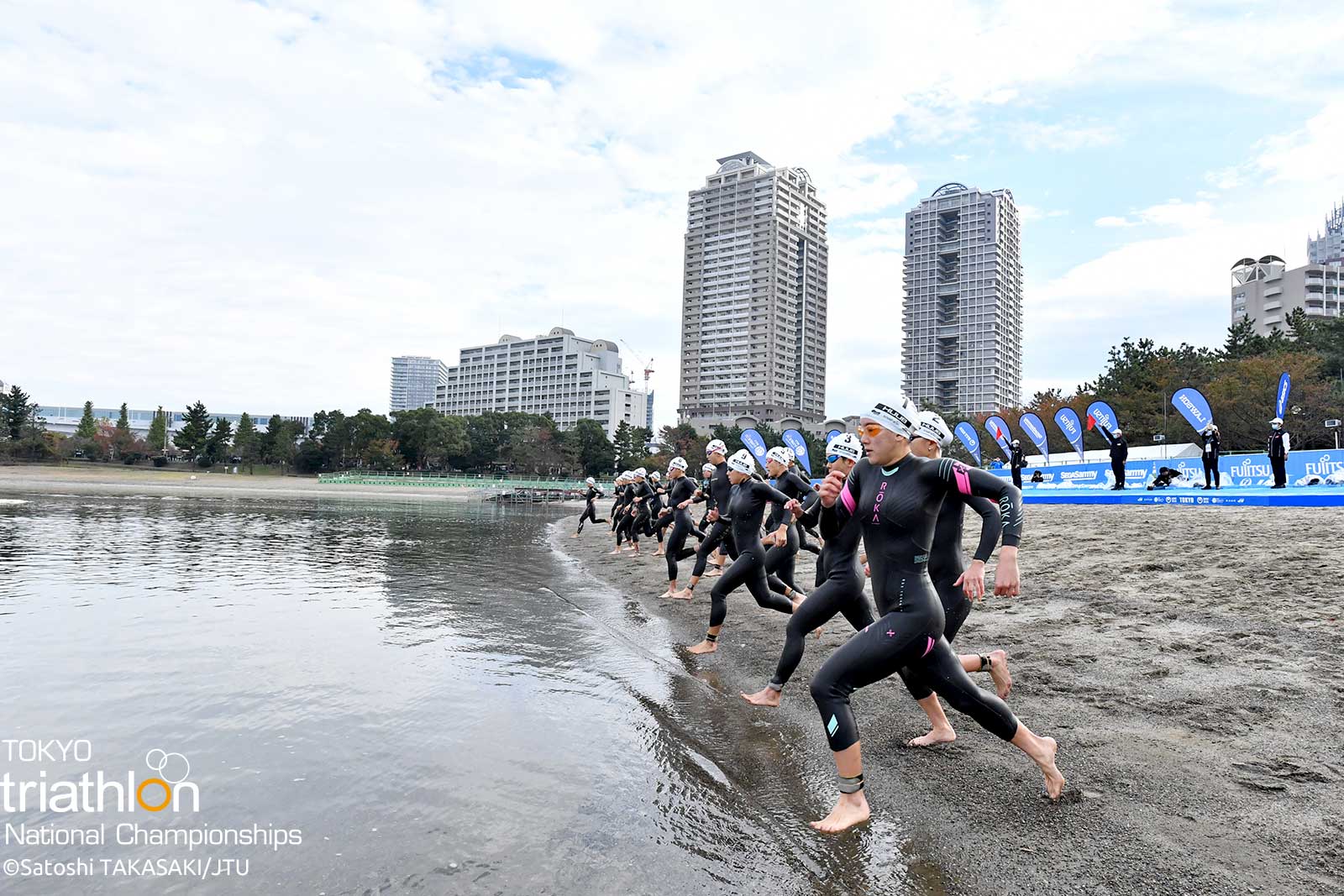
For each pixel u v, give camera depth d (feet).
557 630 26.25
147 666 19.62
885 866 10.34
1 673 18.78
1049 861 10.21
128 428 311.06
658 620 28.84
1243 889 9.17
